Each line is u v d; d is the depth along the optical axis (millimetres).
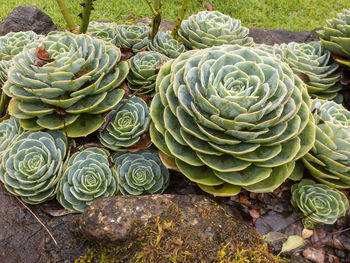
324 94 589
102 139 431
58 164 391
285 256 366
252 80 349
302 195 399
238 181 345
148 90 488
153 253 314
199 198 362
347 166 391
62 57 396
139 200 347
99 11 1002
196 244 321
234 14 1049
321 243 382
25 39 573
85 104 408
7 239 371
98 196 389
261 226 390
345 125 423
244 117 326
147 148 445
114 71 443
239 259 319
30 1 1042
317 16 1066
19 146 402
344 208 397
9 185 395
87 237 340
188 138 354
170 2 1056
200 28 567
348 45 531
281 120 341
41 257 357
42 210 398
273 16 1051
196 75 365
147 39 561
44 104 411
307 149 362
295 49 592
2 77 534
